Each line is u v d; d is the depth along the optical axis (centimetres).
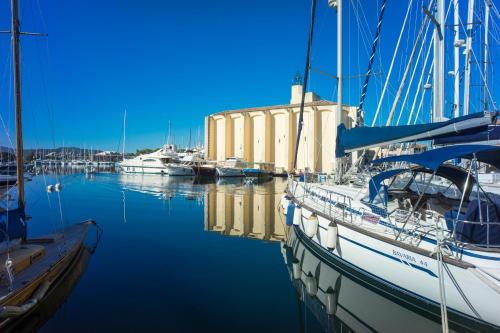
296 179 1392
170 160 5038
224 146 5644
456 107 1550
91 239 1128
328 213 848
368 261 672
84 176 4591
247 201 2209
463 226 538
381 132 694
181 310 596
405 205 705
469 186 686
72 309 593
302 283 738
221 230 1306
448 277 516
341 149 870
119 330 523
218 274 790
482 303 485
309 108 4641
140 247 1027
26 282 566
